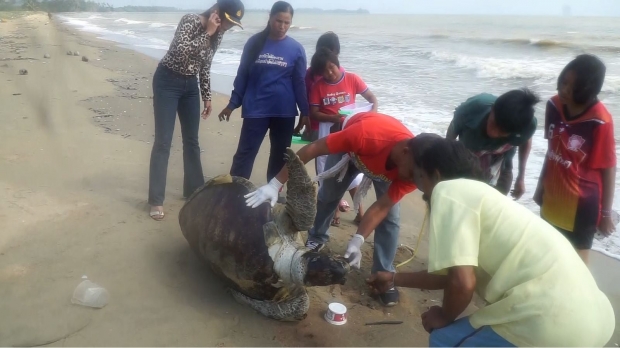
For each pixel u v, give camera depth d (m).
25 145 6.39
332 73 4.65
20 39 24.17
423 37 27.86
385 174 3.21
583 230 3.38
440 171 2.43
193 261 3.90
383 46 22.34
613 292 3.92
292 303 3.27
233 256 3.25
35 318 3.14
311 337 3.21
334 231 4.70
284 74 4.64
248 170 4.86
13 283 3.46
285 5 4.50
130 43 25.58
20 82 11.12
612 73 13.09
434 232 2.20
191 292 3.56
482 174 2.48
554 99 3.40
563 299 2.05
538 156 6.62
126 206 4.70
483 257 2.18
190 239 3.63
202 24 4.32
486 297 2.23
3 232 4.08
